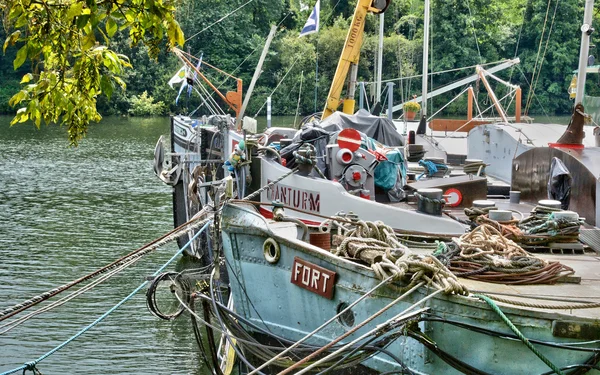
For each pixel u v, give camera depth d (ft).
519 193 45.03
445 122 92.94
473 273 28.89
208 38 223.92
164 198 100.32
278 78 211.41
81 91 25.67
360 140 41.96
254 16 233.14
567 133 44.11
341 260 29.17
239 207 33.76
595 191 38.83
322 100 208.03
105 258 67.92
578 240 34.71
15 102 25.81
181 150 86.38
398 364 27.71
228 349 43.65
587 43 47.98
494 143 60.75
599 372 24.93
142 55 238.89
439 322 26.08
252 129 58.70
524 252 30.32
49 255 68.49
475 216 35.63
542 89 186.70
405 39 201.16
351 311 28.94
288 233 35.94
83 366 44.21
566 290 28.12
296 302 31.63
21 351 46.39
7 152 150.10
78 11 24.09
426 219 37.73
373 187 42.04
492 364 25.59
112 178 117.70
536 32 186.50
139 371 44.09
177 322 51.67
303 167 40.19
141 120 225.56
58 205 94.27
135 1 25.05
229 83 219.41
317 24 87.97
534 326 24.91
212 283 33.65
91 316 52.70
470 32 196.44
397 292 27.12
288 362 31.48
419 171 53.72
